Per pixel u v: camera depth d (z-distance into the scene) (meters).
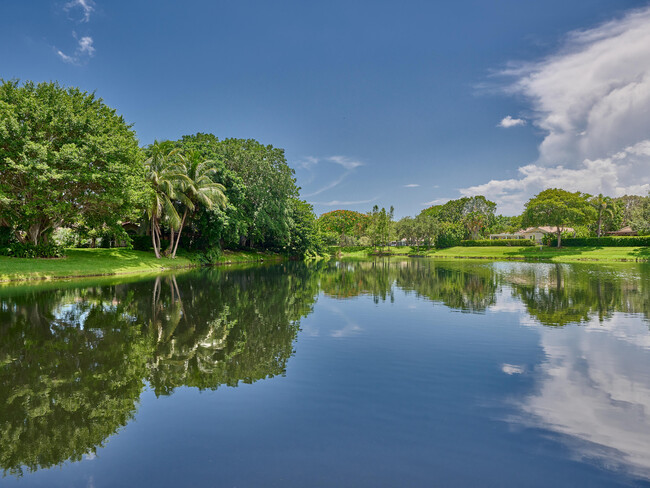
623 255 54.69
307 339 8.36
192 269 32.56
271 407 4.90
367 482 3.36
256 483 3.34
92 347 7.60
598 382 5.78
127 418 4.61
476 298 14.92
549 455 3.82
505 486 3.34
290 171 48.31
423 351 7.43
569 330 9.25
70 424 4.48
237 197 40.72
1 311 11.40
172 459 3.75
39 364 6.56
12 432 4.31
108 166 24.16
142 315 10.99
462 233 90.56
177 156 36.12
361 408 4.88
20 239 26.81
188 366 6.51
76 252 31.75
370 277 25.23
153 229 34.12
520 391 5.43
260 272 29.64
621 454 3.83
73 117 23.55
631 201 92.81
